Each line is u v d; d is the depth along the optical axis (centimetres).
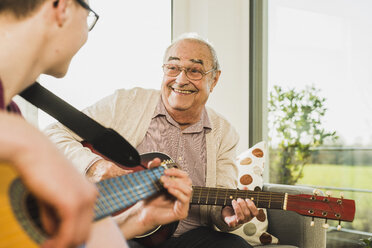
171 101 192
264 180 345
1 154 47
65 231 49
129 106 197
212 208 191
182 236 180
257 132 352
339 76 298
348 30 293
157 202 122
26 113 278
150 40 358
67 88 315
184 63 192
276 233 245
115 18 341
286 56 337
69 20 77
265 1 355
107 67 335
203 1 357
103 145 125
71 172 50
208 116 205
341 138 295
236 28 361
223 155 206
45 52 76
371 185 274
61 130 184
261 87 352
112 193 94
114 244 80
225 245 170
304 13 325
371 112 275
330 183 300
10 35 71
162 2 365
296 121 326
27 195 58
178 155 195
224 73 353
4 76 71
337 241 295
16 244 55
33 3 71
